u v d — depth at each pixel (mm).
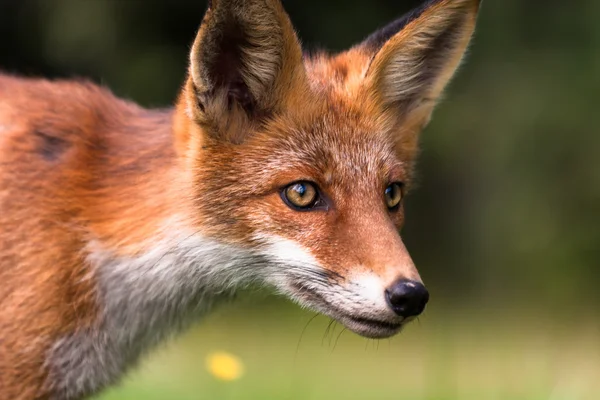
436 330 21844
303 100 8258
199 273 8367
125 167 8570
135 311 8531
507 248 27000
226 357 11242
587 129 25672
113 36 25328
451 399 12172
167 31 25562
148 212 8305
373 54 8859
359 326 7621
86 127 8719
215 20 7582
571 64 25703
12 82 9156
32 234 8125
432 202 28719
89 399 8953
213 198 8070
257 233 7996
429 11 8570
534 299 26266
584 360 16625
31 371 8117
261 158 8039
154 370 14648
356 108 8453
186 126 8188
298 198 7949
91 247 8258
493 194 27219
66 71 25328
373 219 7863
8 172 8328
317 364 17812
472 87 26406
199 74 7750
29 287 8039
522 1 25891
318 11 25516
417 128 9258
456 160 27469
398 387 14055
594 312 25438
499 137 26312
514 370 14234
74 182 8406
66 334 8195
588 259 25984
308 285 7859
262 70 8023
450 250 28625
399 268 7469
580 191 25984
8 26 25016
